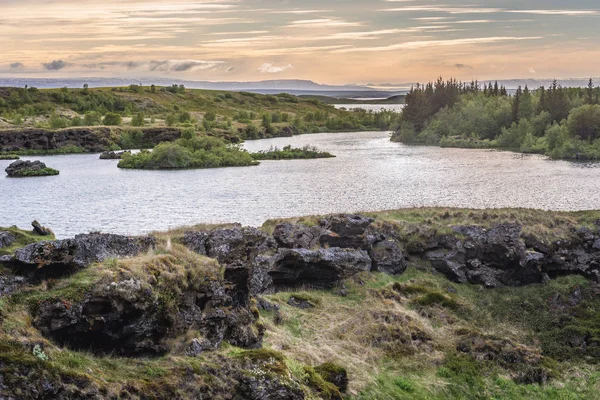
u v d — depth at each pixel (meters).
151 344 20.45
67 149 166.75
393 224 48.06
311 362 28.30
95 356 19.16
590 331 36.16
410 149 175.75
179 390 18.92
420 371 30.89
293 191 90.12
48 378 16.09
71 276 20.08
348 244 44.31
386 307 38.00
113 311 19.52
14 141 162.25
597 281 43.00
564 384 30.94
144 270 21.14
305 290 39.75
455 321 37.94
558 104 195.62
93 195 87.81
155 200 82.62
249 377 20.69
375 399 26.72
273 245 39.44
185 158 129.38
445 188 91.75
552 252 44.62
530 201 78.12
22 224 65.44
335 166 127.38
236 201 81.00
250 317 26.48
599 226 47.50
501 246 44.12
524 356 32.69
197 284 23.16
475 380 30.38
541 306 40.59
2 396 15.05
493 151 167.75
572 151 146.88
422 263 45.84
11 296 18.55
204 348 21.81
